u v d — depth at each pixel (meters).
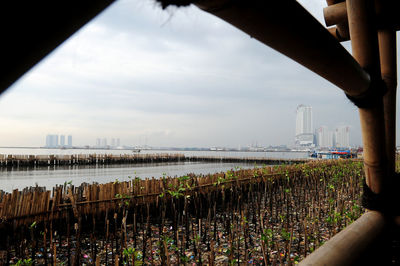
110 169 29.69
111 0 0.39
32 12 0.32
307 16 0.87
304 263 1.59
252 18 0.71
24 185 17.16
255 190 10.15
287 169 12.00
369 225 2.47
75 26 0.37
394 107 3.01
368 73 2.04
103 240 5.91
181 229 6.62
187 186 7.02
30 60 0.35
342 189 9.95
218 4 0.61
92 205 6.04
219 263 4.90
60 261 4.98
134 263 3.64
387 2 2.60
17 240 5.05
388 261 2.56
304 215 7.58
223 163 45.00
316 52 1.05
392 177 2.89
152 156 42.09
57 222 5.73
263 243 4.16
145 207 6.90
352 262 1.80
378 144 2.54
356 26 2.06
